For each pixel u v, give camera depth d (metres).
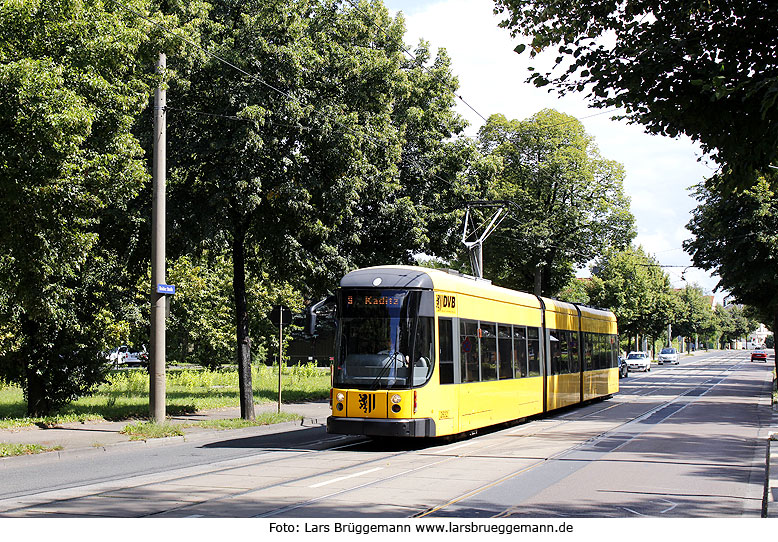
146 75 16.72
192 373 38.84
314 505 9.11
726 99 9.39
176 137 19.80
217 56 19.03
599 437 17.59
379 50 24.62
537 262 45.78
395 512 8.73
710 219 34.53
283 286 46.84
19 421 18.69
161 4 19.28
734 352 164.25
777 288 36.12
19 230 13.95
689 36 9.70
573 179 45.69
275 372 45.38
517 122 47.03
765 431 19.42
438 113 29.92
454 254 31.02
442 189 30.12
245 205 18.92
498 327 19.11
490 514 8.72
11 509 8.95
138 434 16.69
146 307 26.56
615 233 46.81
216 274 44.69
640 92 9.74
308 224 20.70
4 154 12.52
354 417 14.70
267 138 19.20
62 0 13.38
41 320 19.36
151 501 9.41
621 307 70.81
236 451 15.09
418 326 15.09
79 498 9.68
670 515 8.91
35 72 12.35
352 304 15.40
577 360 26.80
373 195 24.69
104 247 20.34
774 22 9.41
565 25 10.24
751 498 10.14
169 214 19.66
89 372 21.58
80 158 13.96
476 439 17.22
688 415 24.31
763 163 9.66
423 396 14.80
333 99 20.81
